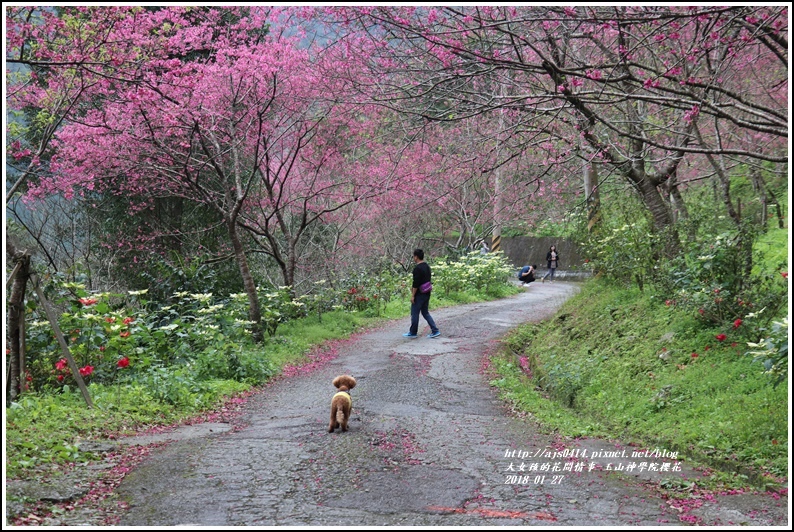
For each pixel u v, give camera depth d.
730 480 5.71
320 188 18.20
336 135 16.34
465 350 13.23
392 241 26.08
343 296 18.64
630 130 10.02
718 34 6.43
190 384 9.32
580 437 7.38
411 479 5.61
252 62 12.59
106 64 9.01
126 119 13.36
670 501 5.13
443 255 29.50
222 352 10.90
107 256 18.55
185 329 11.27
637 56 9.74
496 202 21.19
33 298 8.95
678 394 8.08
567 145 9.75
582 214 15.20
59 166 14.27
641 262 12.32
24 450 5.85
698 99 6.55
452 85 7.98
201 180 17.08
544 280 30.52
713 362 8.58
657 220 12.00
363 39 8.37
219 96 13.48
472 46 7.78
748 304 9.03
